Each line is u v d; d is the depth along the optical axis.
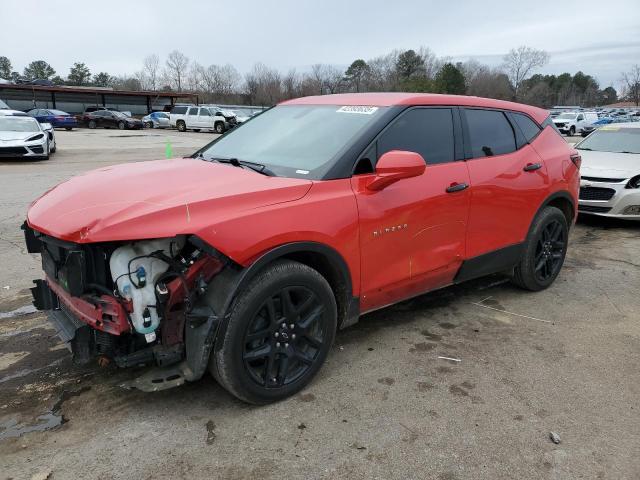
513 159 4.50
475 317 4.46
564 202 5.22
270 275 2.89
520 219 4.59
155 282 2.74
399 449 2.72
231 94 78.94
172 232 2.60
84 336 2.79
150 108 59.16
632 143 9.18
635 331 4.24
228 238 2.71
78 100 55.88
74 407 3.01
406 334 4.09
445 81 58.47
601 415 3.06
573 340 4.05
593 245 7.10
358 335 4.05
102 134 33.75
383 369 3.53
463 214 4.00
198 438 2.77
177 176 3.23
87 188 3.07
